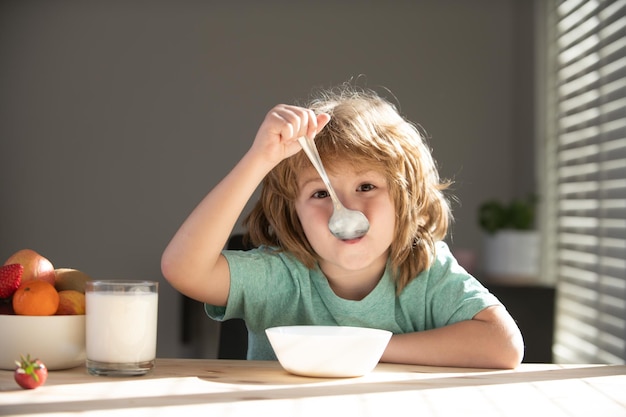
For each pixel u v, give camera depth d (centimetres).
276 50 432
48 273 105
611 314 274
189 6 433
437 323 128
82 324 101
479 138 428
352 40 431
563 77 335
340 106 127
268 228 137
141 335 96
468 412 80
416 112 429
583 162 308
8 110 429
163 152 430
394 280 129
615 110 269
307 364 97
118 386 89
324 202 120
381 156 120
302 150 120
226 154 431
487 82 429
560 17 337
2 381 91
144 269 428
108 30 433
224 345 162
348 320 128
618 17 262
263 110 431
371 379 98
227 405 80
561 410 82
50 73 432
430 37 431
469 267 347
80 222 428
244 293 126
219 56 432
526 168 396
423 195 131
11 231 428
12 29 431
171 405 79
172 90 431
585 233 306
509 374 104
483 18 430
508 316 118
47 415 74
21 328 98
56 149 429
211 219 114
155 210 429
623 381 99
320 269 130
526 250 336
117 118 430
